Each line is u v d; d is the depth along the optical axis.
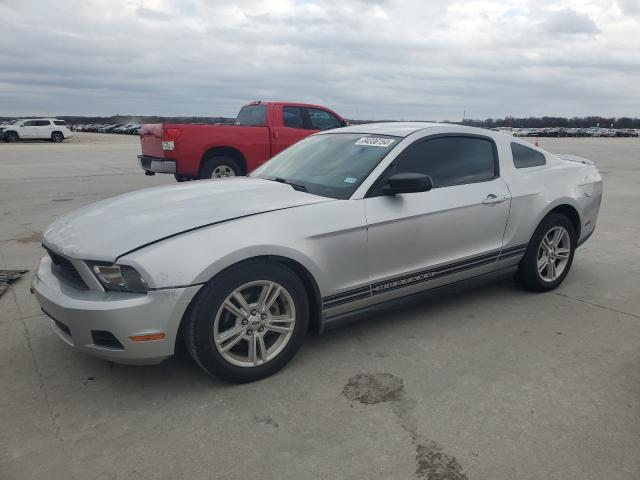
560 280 4.69
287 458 2.43
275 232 3.01
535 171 4.45
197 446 2.53
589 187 4.79
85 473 2.34
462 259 3.91
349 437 2.58
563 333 3.79
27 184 12.53
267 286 3.04
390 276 3.54
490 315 4.11
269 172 4.19
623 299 4.48
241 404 2.88
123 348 2.76
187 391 3.01
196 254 2.79
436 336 3.72
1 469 2.36
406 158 3.71
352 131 4.29
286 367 3.28
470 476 2.31
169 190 3.68
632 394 2.97
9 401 2.92
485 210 3.96
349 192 3.44
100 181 13.28
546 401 2.89
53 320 3.10
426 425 2.68
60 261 3.09
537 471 2.34
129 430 2.65
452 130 4.06
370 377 3.16
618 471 2.34
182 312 2.77
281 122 9.98
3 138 38.84
